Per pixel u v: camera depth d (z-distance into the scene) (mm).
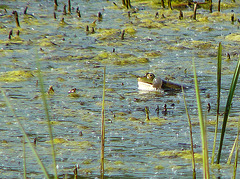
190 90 12656
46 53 16281
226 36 19109
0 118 10062
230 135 9203
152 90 12555
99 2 25969
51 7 24359
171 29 20375
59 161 7938
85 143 8781
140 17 22594
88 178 7254
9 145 8594
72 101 11438
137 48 17297
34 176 7316
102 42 18109
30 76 13602
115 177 7289
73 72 14203
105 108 10969
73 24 20953
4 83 12828
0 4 24047
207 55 16516
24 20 21125
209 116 10430
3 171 7488
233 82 7176
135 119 10188
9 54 15977
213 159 7793
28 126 9625
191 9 24609
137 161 7965
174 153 8305
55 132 9328
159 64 15305
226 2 25844
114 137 9094
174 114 10602
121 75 14008
